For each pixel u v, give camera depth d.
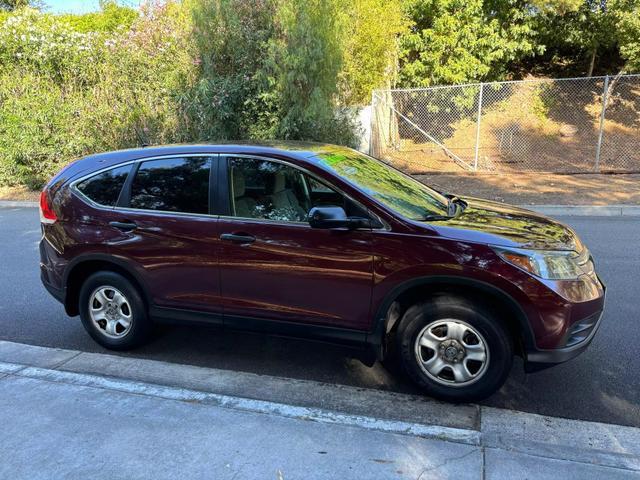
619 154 14.73
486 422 3.22
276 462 2.76
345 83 12.66
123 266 4.11
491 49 15.98
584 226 8.44
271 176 3.79
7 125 13.23
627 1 14.88
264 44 10.47
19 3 25.36
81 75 13.73
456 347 3.36
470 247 3.24
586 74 20.47
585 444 2.97
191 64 11.85
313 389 3.68
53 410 3.30
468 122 17.59
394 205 3.61
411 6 15.29
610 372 3.87
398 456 2.79
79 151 13.43
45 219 4.40
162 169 4.07
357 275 3.46
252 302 3.79
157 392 3.53
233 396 3.58
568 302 3.17
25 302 5.67
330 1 10.39
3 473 2.72
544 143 16.16
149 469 2.72
